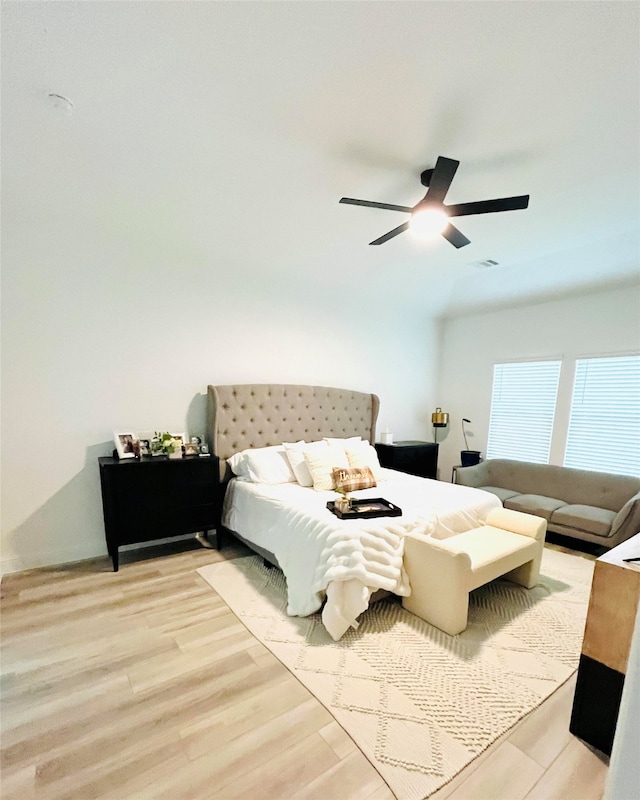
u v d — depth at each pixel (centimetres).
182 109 183
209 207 282
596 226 318
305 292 441
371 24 139
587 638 155
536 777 140
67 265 301
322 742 152
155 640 212
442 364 591
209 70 161
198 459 318
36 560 296
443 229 242
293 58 154
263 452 357
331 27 141
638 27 138
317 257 379
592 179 243
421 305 534
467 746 151
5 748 148
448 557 220
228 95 175
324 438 450
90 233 309
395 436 550
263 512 296
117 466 284
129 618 232
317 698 173
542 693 180
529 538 273
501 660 201
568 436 444
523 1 130
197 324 367
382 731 157
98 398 318
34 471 294
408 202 274
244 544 350
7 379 282
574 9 132
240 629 223
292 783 136
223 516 356
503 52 150
